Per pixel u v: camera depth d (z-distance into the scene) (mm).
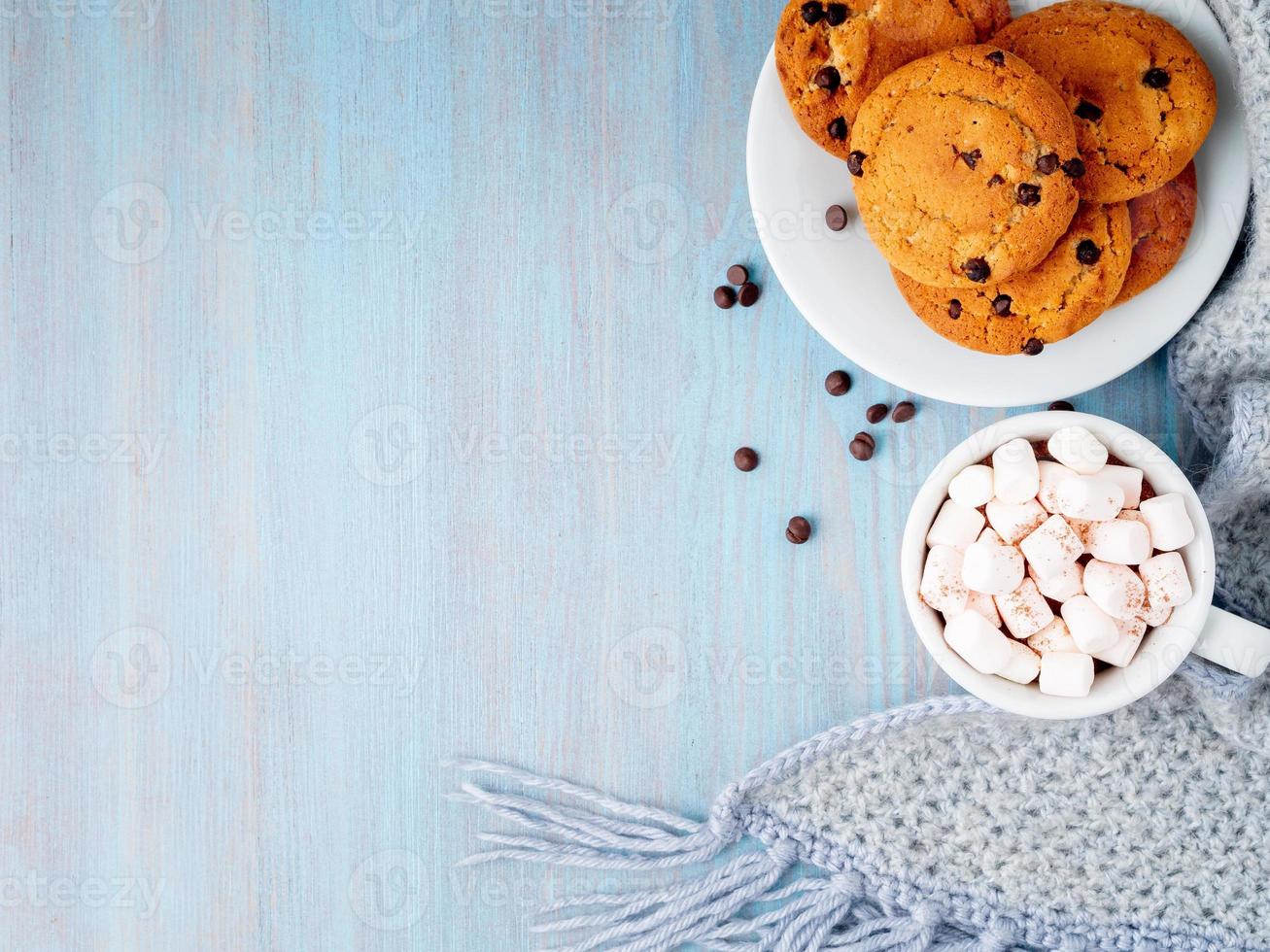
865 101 542
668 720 638
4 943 645
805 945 626
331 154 638
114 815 648
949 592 563
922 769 621
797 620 634
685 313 634
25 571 646
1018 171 522
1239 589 604
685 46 630
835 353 631
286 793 646
